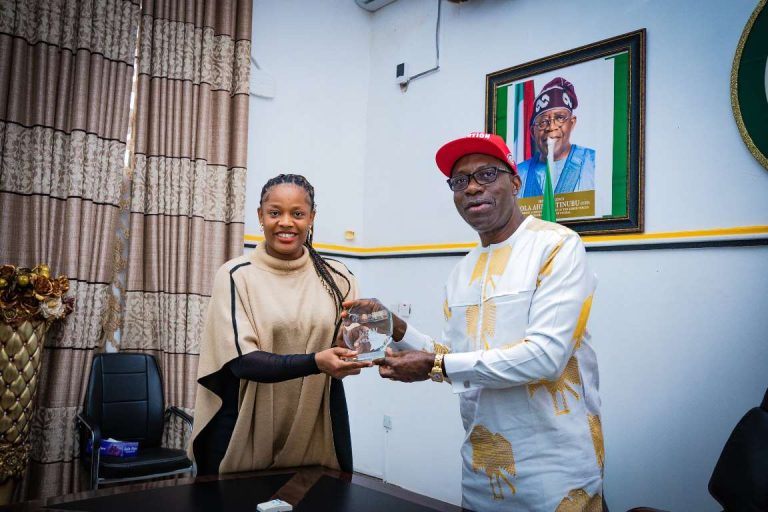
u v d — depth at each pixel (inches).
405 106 142.0
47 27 103.2
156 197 114.3
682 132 93.0
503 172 59.2
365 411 141.1
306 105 141.0
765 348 82.2
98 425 92.5
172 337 113.1
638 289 96.0
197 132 118.7
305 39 141.6
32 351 91.4
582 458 54.3
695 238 90.0
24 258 100.2
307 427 53.9
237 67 124.2
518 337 55.7
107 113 109.0
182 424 112.2
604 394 98.3
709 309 87.9
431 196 132.9
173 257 114.4
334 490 45.7
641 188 96.3
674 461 89.5
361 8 151.9
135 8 113.6
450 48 132.0
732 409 84.5
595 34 105.5
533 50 115.2
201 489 44.5
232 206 122.3
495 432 56.4
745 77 86.0
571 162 106.3
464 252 123.6
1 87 98.6
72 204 103.4
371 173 149.6
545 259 56.0
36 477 99.5
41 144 102.0
